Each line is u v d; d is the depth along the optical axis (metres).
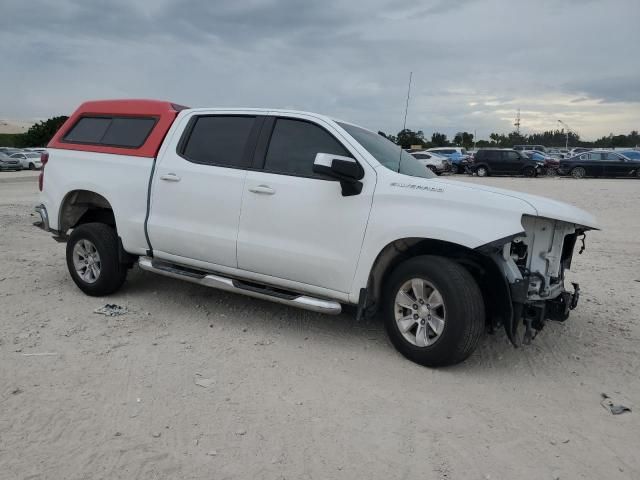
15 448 3.04
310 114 4.81
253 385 3.91
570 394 3.93
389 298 4.40
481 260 4.20
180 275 5.29
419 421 3.48
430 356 4.17
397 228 4.19
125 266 5.82
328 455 3.08
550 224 4.31
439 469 2.98
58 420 3.35
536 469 3.01
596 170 30.95
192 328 5.04
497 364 4.43
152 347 4.55
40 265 7.36
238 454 3.06
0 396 3.62
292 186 4.62
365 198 4.35
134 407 3.54
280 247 4.65
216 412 3.51
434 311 4.18
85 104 6.19
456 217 4.04
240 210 4.84
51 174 6.10
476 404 3.73
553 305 4.63
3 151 43.06
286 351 4.55
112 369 4.10
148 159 5.43
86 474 2.83
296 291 4.77
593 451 3.21
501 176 34.22
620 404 3.74
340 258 4.43
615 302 6.27
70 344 4.56
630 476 2.98
